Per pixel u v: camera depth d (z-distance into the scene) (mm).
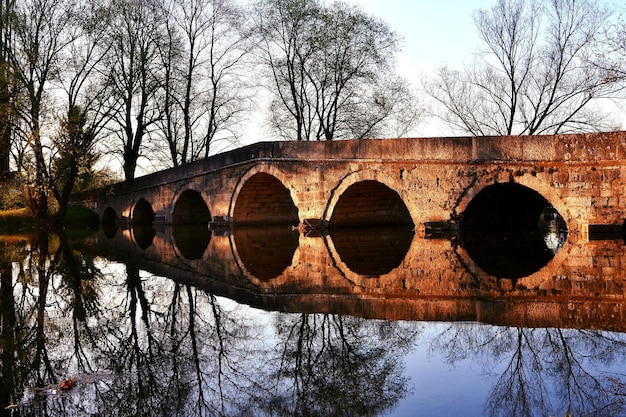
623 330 6449
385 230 22219
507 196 19859
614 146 15359
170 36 34219
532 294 8609
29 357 6141
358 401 4625
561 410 4301
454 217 17953
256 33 35000
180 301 8883
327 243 17625
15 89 26719
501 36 28766
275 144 22484
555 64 27734
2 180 29484
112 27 31781
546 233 19484
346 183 20391
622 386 4762
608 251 13281
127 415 4582
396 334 6547
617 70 20188
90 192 37562
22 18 27250
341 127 35281
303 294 9172
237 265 13055
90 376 5516
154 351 6285
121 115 34875
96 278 11422
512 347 5887
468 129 30328
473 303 8094
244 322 7414
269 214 28297
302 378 5270
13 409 4746
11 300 9273
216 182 26734
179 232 26203
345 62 34312
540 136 16359
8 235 25688
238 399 4852
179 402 4816
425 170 18406
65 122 28031
